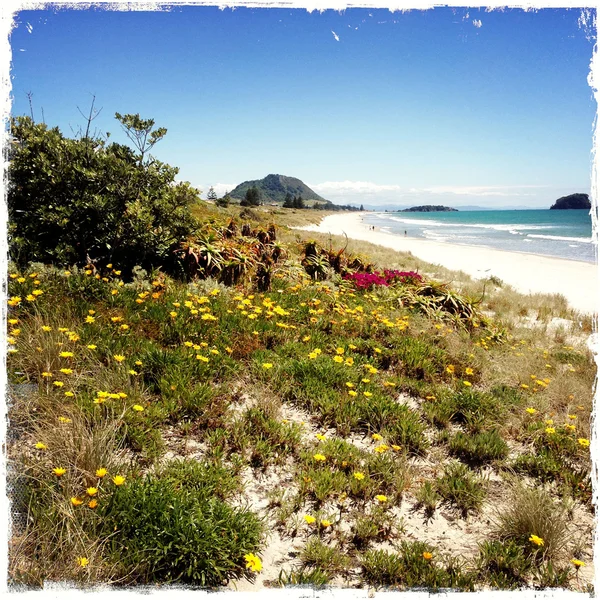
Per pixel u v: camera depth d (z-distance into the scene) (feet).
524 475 12.46
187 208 26.14
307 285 28.96
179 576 7.54
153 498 8.36
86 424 10.49
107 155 24.16
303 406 14.14
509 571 8.87
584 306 50.80
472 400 15.47
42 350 12.26
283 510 9.53
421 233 239.71
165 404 12.05
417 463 12.36
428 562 8.73
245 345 16.93
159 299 19.47
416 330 23.21
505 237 199.93
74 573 7.00
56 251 21.25
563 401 17.84
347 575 8.36
